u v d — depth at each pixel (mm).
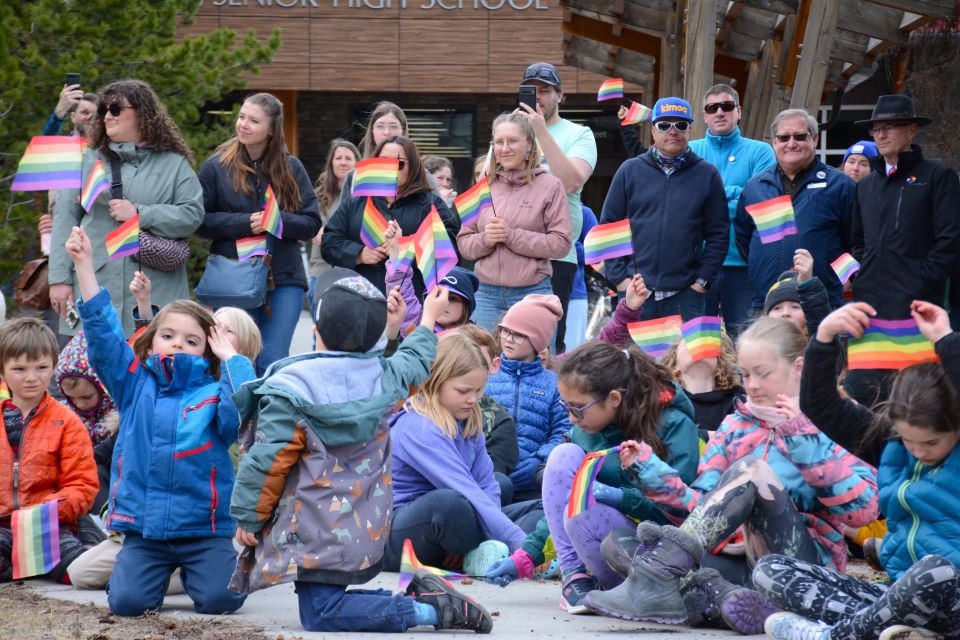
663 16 14727
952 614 3449
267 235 7500
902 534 3791
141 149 7047
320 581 4145
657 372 4703
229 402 4715
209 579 4660
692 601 4246
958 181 6898
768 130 13070
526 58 19656
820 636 3639
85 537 5742
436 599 4219
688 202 7297
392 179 6266
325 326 4230
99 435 6441
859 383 5344
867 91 17625
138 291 6156
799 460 4207
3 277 11305
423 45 19719
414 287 7363
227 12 19641
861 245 7156
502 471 6016
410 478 5480
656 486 4367
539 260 7473
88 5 12086
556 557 5137
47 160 5195
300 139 21281
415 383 4355
